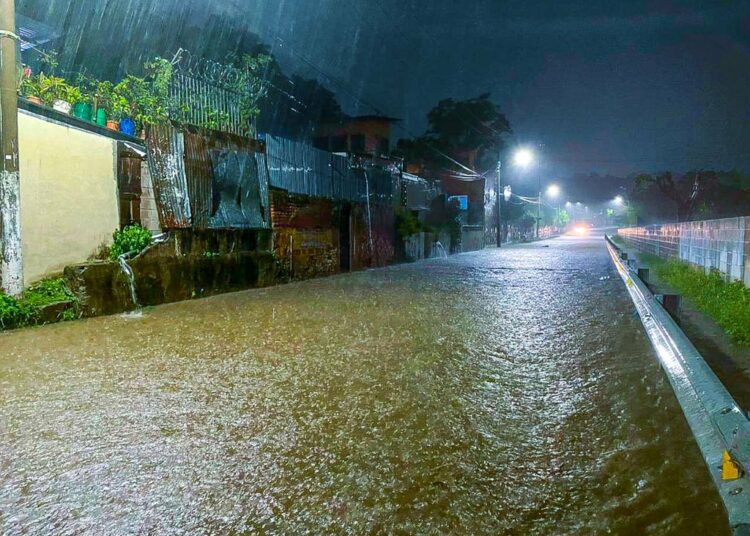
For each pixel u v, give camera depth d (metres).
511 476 3.31
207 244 12.83
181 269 11.55
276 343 7.10
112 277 9.74
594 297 11.55
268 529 2.76
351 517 2.86
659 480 3.19
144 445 3.80
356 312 9.73
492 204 47.62
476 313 9.53
